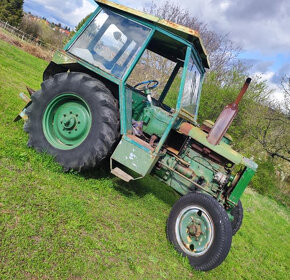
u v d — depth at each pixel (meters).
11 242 2.30
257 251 6.17
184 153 4.31
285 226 10.92
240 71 16.72
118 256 2.89
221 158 4.12
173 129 4.35
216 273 3.92
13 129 4.56
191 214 3.72
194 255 3.57
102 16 4.23
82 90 4.04
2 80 7.76
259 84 16.14
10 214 2.57
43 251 2.37
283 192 18.92
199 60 4.59
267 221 10.24
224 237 3.41
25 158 3.72
